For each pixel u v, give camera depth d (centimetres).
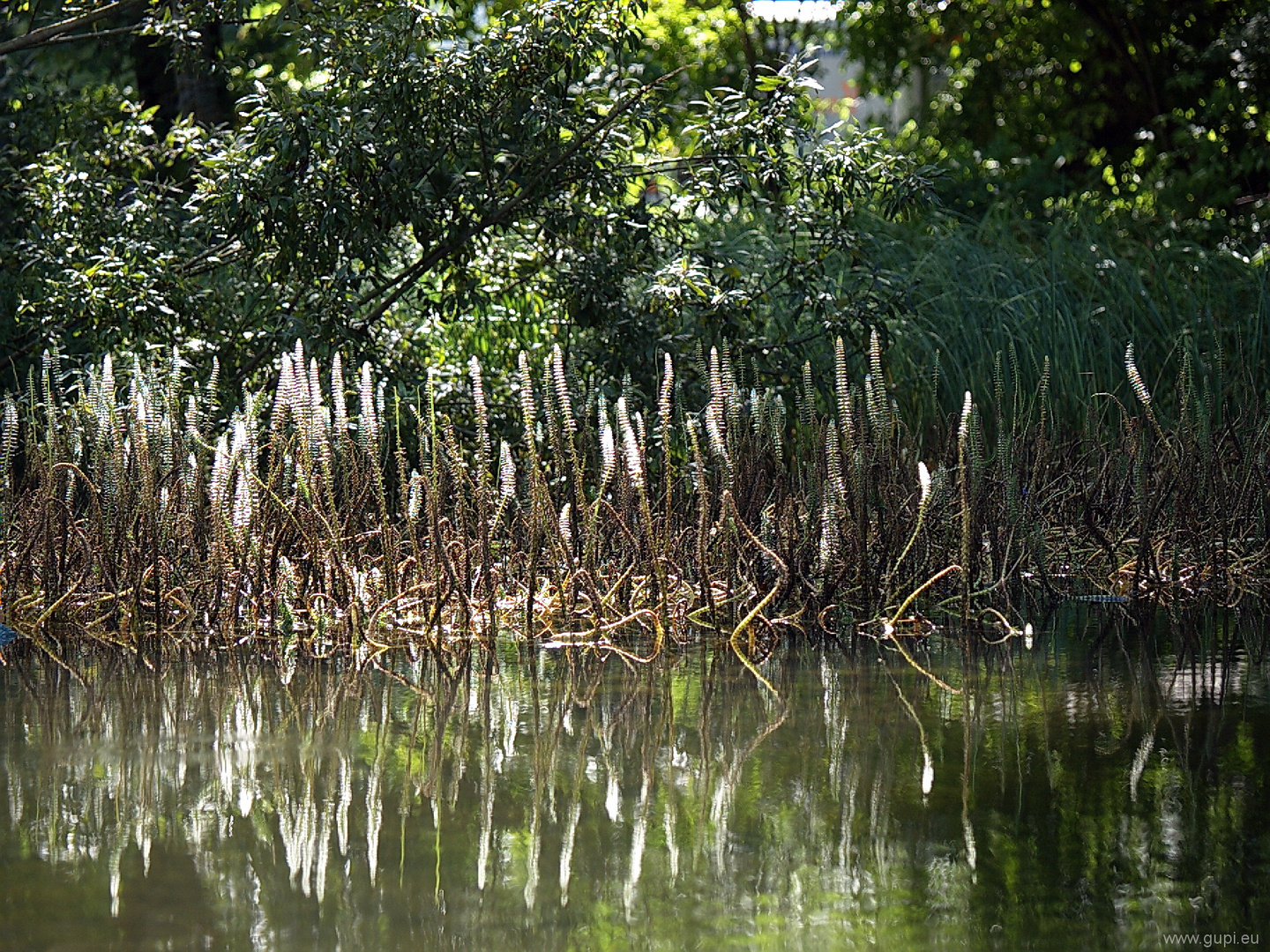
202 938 324
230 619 673
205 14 1052
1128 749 471
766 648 653
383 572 714
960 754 468
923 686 570
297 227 914
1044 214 1647
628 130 988
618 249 1012
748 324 1063
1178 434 834
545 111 923
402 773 453
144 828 400
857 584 718
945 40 2162
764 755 470
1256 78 1805
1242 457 838
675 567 709
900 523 743
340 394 718
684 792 431
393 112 912
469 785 439
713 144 975
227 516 688
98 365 930
